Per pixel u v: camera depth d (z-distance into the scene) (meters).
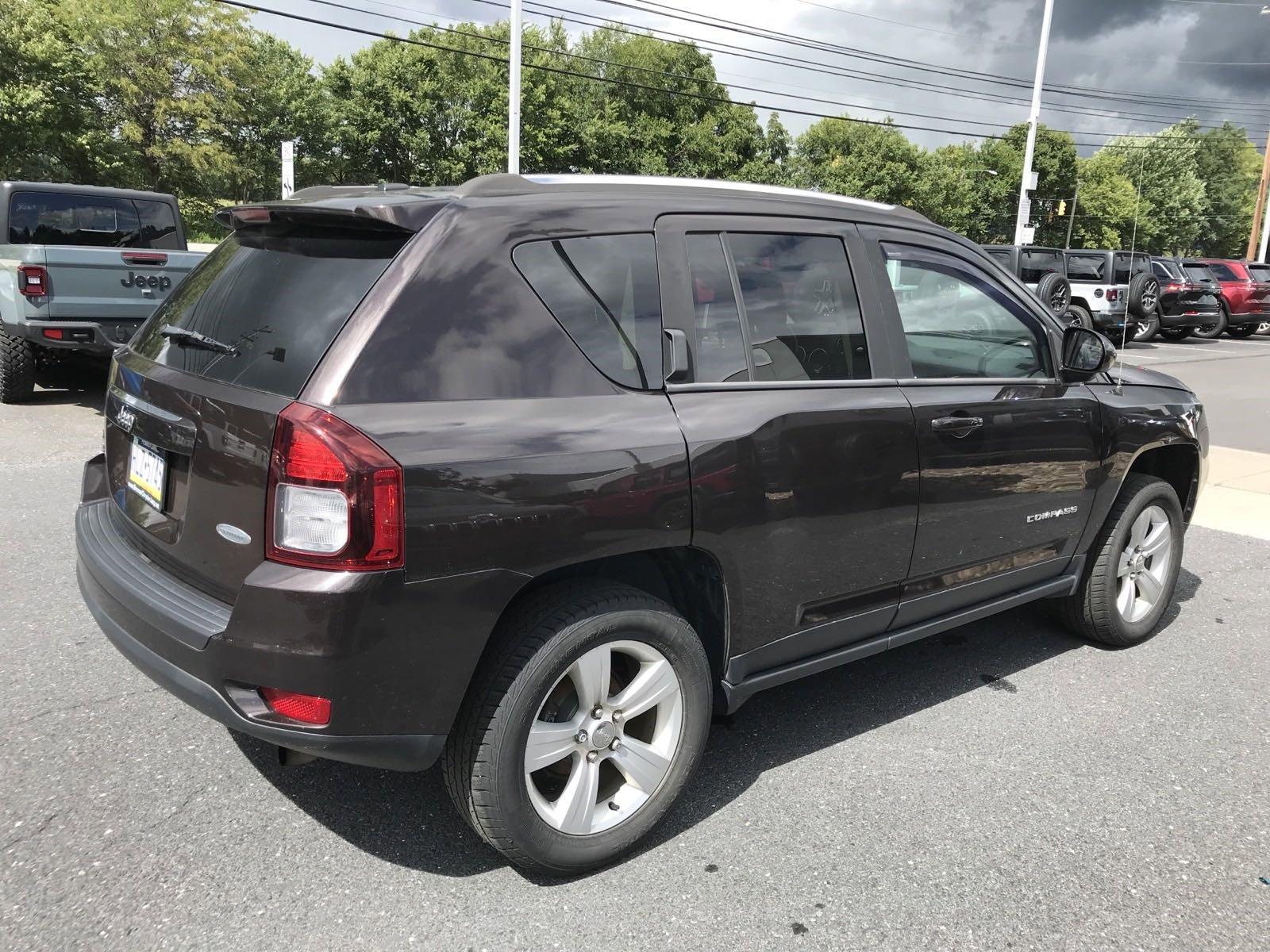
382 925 2.30
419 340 2.21
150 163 49.62
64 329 7.93
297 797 2.84
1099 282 19.97
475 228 2.37
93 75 42.06
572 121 62.84
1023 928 2.38
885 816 2.87
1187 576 5.49
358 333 2.17
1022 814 2.91
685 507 2.50
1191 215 98.25
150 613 2.30
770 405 2.74
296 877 2.47
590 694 2.44
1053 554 3.81
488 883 2.48
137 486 2.67
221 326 2.52
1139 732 3.48
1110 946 2.33
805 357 2.92
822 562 2.90
